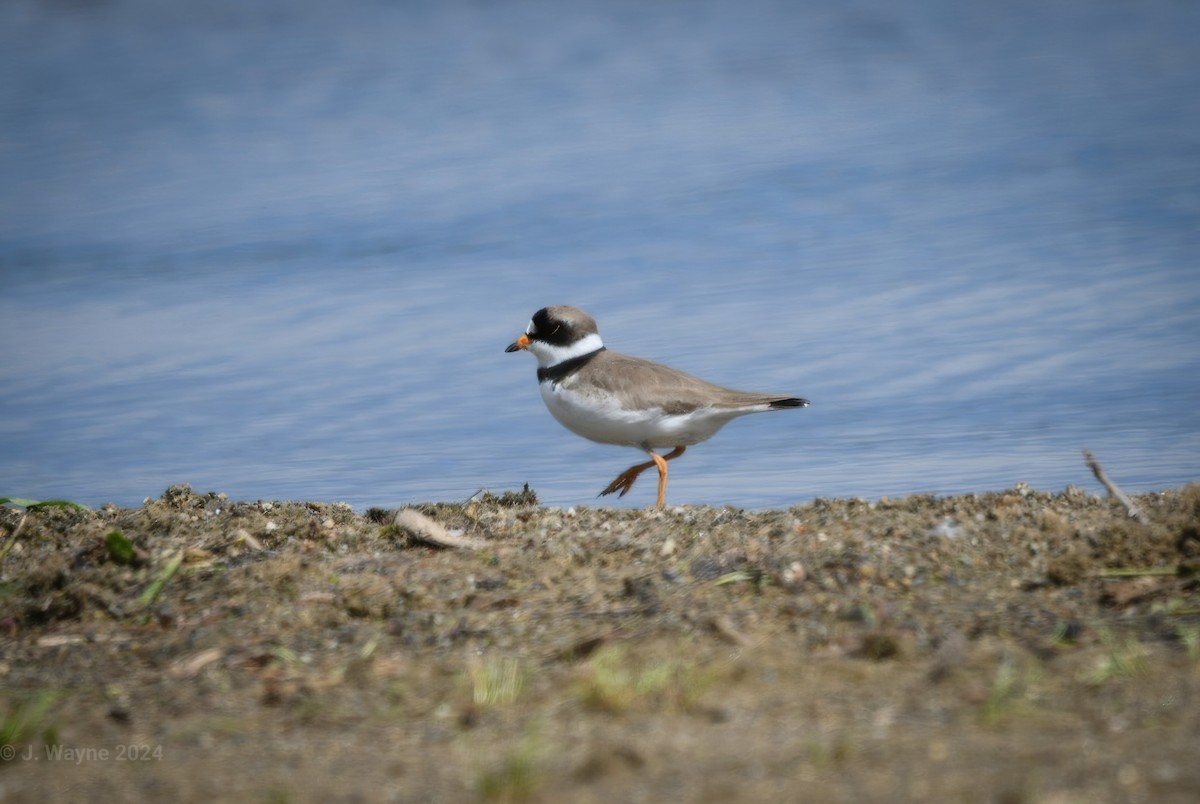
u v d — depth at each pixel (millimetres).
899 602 7477
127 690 7051
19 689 7125
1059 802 5164
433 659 7180
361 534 9359
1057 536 8375
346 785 5742
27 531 9750
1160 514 8617
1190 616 7090
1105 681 6316
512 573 8359
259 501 10547
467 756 5945
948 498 9336
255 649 7453
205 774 5949
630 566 8391
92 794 5816
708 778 5551
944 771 5496
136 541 9070
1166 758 5480
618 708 6301
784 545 8430
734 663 6766
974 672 6512
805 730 5973
